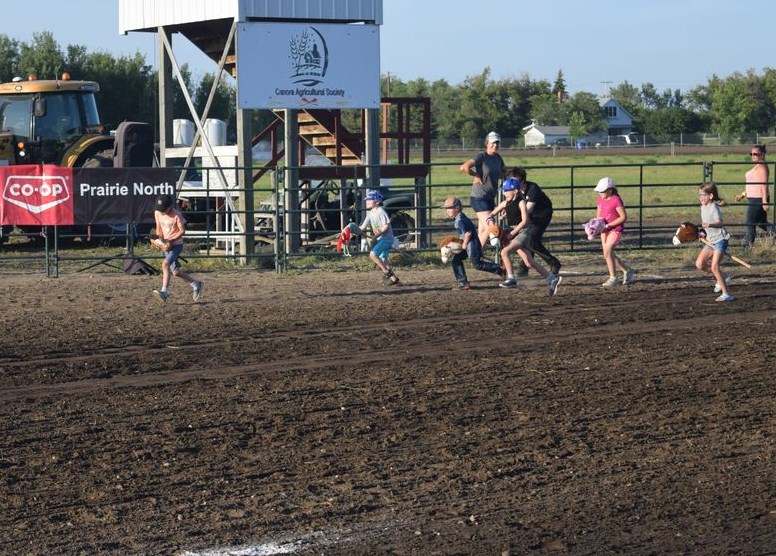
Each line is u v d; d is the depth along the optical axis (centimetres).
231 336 1795
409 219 3325
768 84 17862
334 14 2909
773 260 2831
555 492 1019
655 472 1075
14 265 2794
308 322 1922
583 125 17762
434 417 1274
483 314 2008
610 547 888
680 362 1577
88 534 913
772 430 1221
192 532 919
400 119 3228
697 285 2394
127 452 1138
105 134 3594
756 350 1661
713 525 934
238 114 2808
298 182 2967
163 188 2573
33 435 1201
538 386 1428
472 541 900
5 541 898
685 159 10638
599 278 2516
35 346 1712
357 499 999
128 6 3144
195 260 2802
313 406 1324
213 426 1237
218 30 3091
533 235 2264
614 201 2341
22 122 3472
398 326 1886
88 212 2511
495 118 18062
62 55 8469
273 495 1009
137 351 1677
